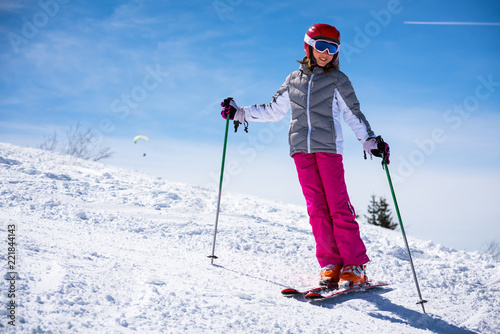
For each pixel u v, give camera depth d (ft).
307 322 6.61
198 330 5.65
